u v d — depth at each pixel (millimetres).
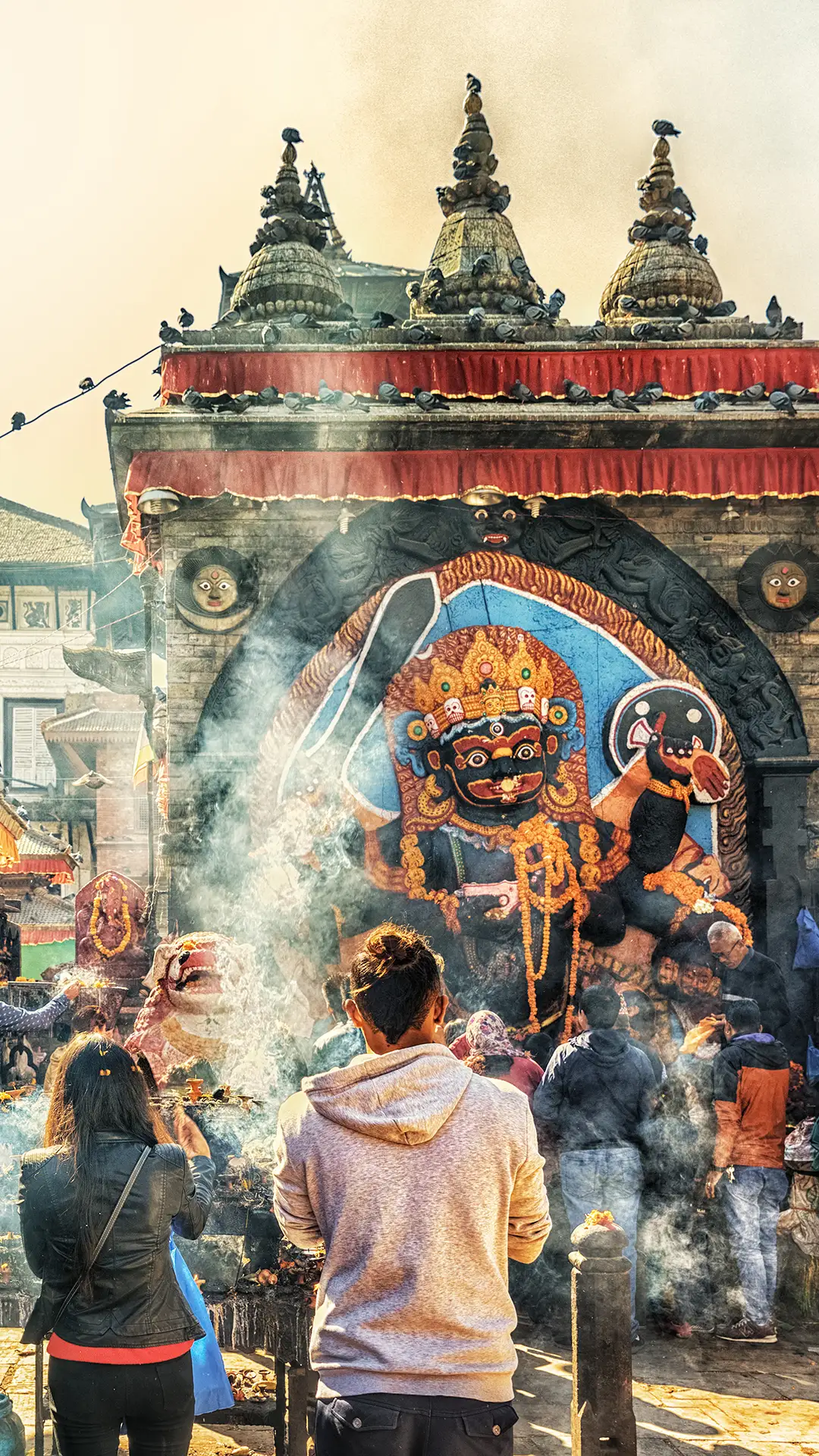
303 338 11484
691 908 10719
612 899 10703
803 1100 10148
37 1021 8914
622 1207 7727
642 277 12742
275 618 11117
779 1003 10195
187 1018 9234
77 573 44094
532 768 10750
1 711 44062
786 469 11086
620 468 11023
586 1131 7766
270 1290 5434
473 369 11148
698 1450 5918
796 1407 6547
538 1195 3441
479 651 11008
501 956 10586
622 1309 5305
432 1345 3152
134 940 11930
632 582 11297
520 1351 7660
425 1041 3527
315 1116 3367
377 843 10742
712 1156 9375
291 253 12438
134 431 10844
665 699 11102
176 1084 9148
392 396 10445
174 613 11125
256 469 10773
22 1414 6066
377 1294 3215
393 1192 3229
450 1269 3197
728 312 12266
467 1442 3092
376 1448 3047
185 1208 4199
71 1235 3840
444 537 11234
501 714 10781
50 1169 3924
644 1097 7867
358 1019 3562
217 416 10797
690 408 11148
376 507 11203
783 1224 8445
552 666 11094
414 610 11109
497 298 12320
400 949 3572
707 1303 8383
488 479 10914
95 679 14477
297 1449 5258
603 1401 5234
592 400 10945
